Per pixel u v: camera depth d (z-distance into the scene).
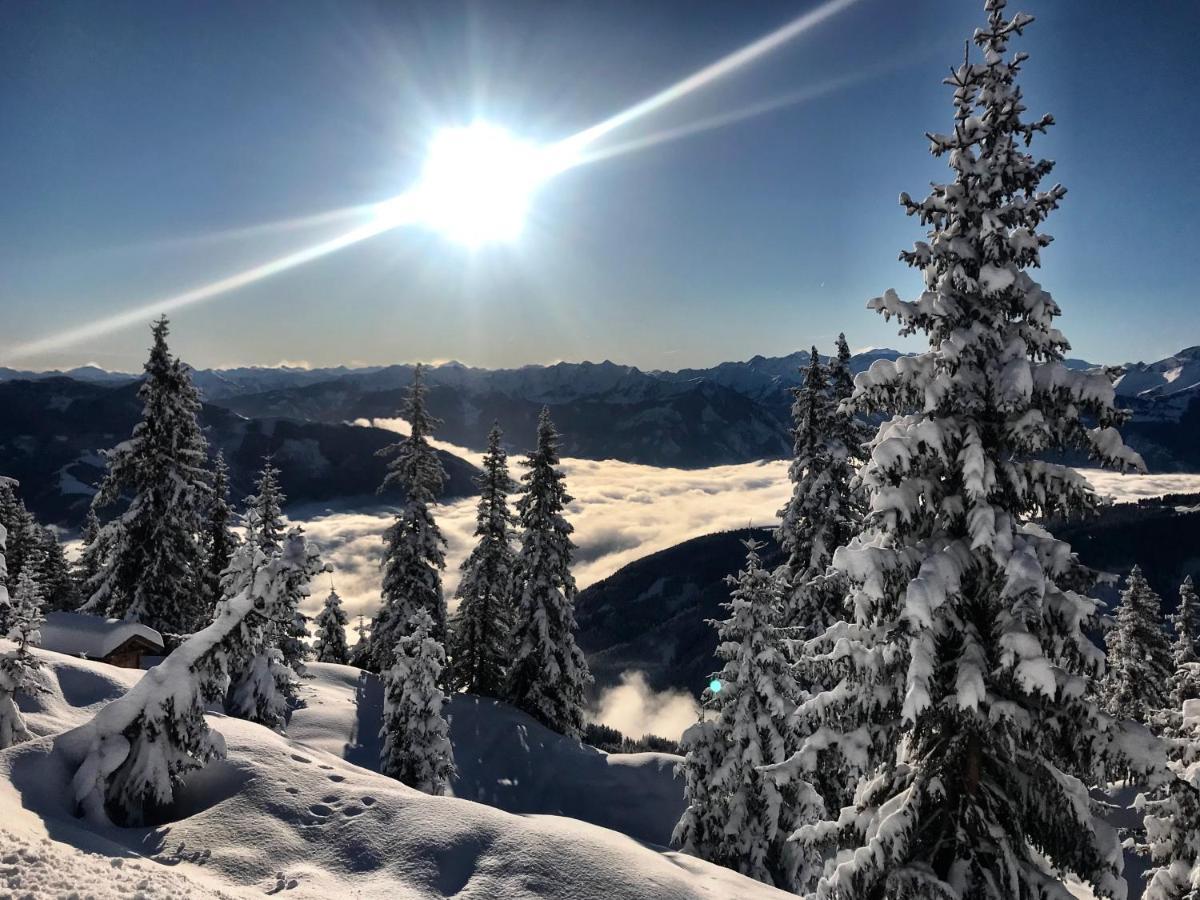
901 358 9.06
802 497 23.62
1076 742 7.99
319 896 9.70
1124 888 7.96
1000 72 8.48
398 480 36.75
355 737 28.77
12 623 14.26
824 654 9.07
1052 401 8.36
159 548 31.56
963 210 8.71
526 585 35.03
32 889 7.28
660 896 10.67
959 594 8.12
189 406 33.00
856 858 8.31
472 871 10.72
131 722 11.95
